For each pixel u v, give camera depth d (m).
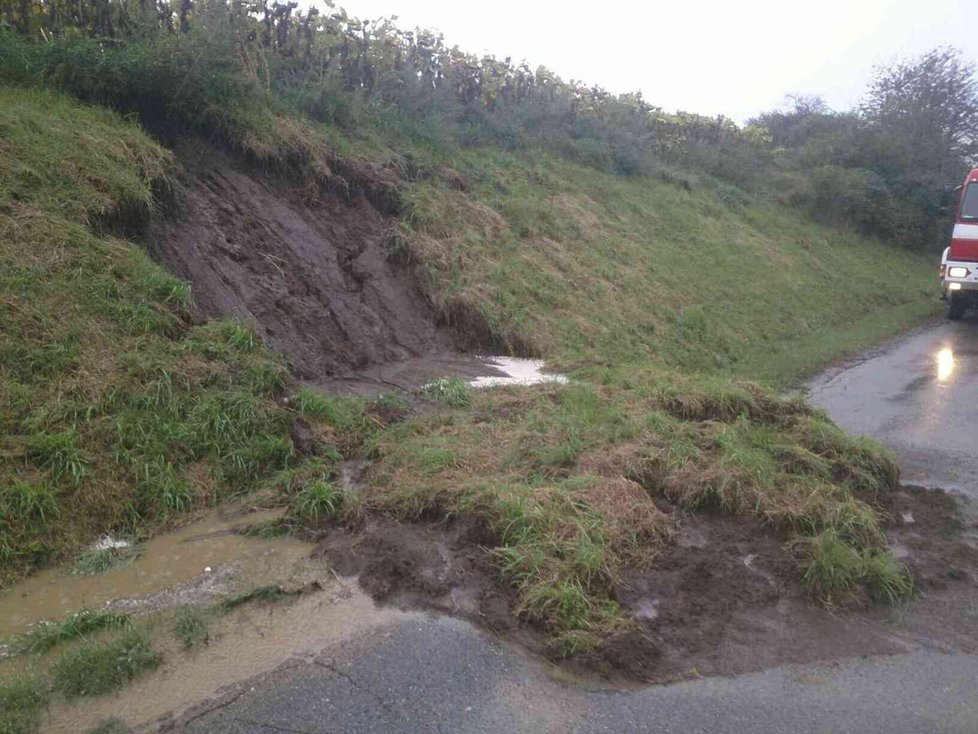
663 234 17.73
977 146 32.31
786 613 4.74
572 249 14.33
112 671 3.86
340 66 14.30
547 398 8.26
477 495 5.53
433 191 12.92
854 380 11.67
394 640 4.22
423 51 16.58
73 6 10.73
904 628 4.66
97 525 5.26
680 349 12.78
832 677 4.12
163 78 9.66
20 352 5.86
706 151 25.19
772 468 6.54
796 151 30.59
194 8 11.57
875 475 6.85
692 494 6.00
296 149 10.77
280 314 9.02
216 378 6.58
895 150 29.44
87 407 5.73
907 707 3.88
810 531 5.62
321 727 3.57
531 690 3.90
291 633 4.29
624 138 20.77
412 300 10.79
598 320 12.34
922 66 33.56
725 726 3.69
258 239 9.55
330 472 6.23
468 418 7.59
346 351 9.39
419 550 5.11
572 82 21.92
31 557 4.89
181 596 4.66
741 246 19.53
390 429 7.17
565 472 6.19
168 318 6.87
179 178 9.26
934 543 5.82
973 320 18.38
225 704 3.70
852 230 26.70
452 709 3.73
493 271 11.85
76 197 7.41
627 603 4.71
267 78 12.17
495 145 16.97
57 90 9.05
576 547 4.95
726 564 5.21
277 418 6.53
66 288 6.50
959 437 8.51
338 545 5.21
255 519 5.60
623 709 3.79
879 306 20.48
